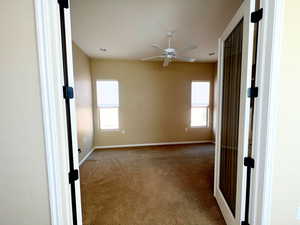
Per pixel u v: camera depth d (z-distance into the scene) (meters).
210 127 4.95
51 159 0.98
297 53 1.01
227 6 1.94
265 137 1.03
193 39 2.97
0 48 0.89
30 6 0.88
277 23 0.94
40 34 0.89
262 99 1.04
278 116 1.04
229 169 1.60
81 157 3.39
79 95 3.34
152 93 4.61
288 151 1.08
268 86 1.00
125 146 4.59
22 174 0.98
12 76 0.91
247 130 1.15
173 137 4.83
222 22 2.34
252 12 1.06
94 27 2.49
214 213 1.75
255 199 1.12
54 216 1.02
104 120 4.49
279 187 1.10
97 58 4.22
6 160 0.96
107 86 4.40
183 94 4.75
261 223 1.09
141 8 1.98
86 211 1.80
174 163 3.29
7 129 0.94
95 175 2.75
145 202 1.96
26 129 0.95
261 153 1.06
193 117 4.93
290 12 0.98
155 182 2.47
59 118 1.00
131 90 4.50
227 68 1.70
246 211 1.20
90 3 1.86
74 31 2.62
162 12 2.07
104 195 2.12
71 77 1.09
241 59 1.29
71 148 1.12
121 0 1.81
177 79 4.68
